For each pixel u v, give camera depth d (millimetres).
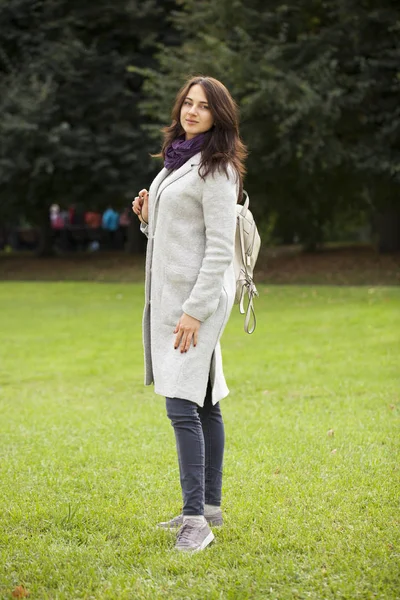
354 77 19578
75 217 33906
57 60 23531
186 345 3980
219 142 4004
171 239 4039
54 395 8508
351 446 5902
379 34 19906
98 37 24875
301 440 6145
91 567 3787
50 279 23516
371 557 3830
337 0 19641
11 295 18266
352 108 19328
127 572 3754
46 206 26156
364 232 35781
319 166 19984
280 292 17156
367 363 9562
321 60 19000
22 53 24531
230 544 4055
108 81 24297
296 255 24438
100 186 25078
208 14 20531
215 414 4316
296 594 3480
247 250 4281
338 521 4359
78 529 4348
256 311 14641
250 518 4422
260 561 3811
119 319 14414
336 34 19734
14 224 31469
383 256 22734
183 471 4051
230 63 19297
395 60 19344
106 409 7668
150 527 4336
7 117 22516
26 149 23031
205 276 3932
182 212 4012
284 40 19672
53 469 5535
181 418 4043
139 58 24547
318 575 3650
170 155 4113
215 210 3943
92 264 25922
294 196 21859
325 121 18797
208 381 4188
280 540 4066
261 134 19375
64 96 23828
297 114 18328
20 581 3693
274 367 9586
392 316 12906
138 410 7570
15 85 23359
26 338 12562
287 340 11547
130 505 4684
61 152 22906
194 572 3729
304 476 5191
